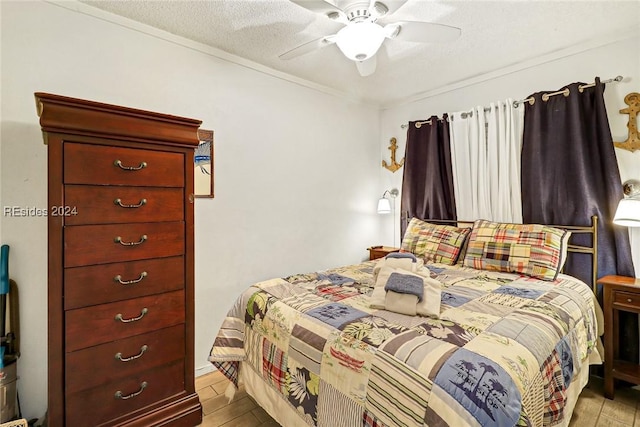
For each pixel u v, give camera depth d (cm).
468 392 89
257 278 259
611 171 207
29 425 157
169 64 212
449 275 209
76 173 128
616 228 208
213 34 213
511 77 262
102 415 136
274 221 271
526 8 183
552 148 232
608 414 173
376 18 164
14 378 153
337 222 324
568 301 163
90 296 132
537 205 239
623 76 210
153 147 149
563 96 227
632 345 202
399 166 348
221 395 198
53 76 171
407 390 98
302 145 291
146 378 148
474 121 275
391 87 308
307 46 183
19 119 162
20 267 162
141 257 146
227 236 240
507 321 129
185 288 161
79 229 129
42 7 168
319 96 304
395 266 167
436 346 108
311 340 133
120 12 187
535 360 107
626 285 183
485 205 269
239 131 247
